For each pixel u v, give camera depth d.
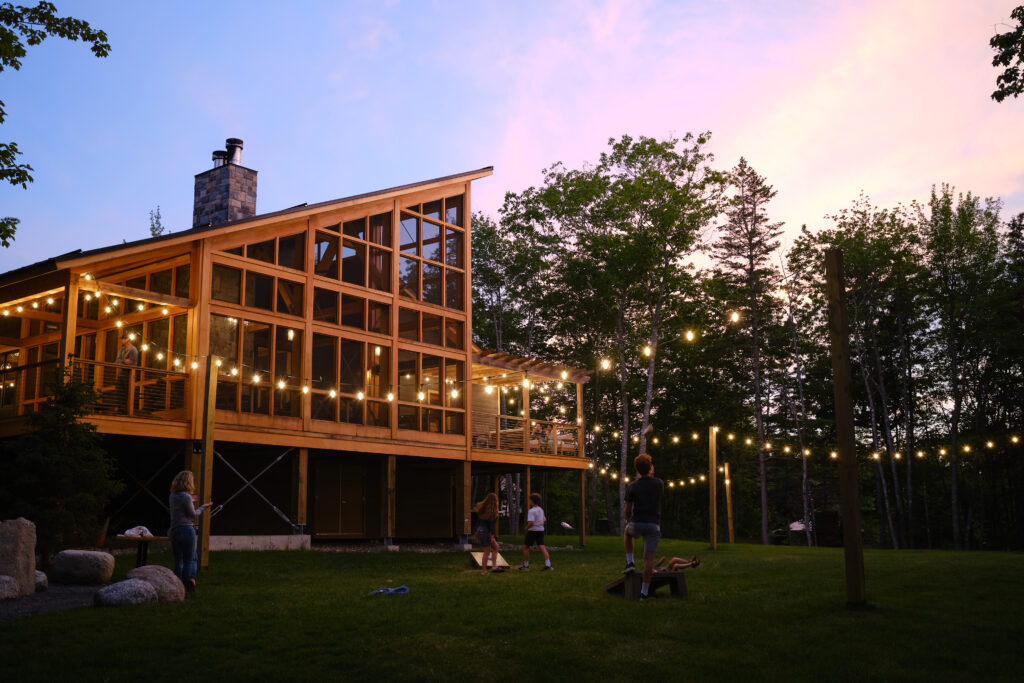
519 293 47.84
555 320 48.53
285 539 21.45
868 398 46.00
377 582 13.17
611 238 40.19
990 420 44.16
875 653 7.97
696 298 44.44
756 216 48.06
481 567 16.05
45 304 22.11
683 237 39.59
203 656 7.74
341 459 25.72
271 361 21.86
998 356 41.16
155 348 21.39
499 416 28.08
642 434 40.19
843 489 10.33
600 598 10.84
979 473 44.00
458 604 10.39
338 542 25.44
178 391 20.59
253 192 26.92
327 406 23.31
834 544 40.94
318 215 23.70
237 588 12.16
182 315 20.92
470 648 8.04
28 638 8.23
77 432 14.97
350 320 24.38
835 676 7.27
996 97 16.25
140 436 18.86
